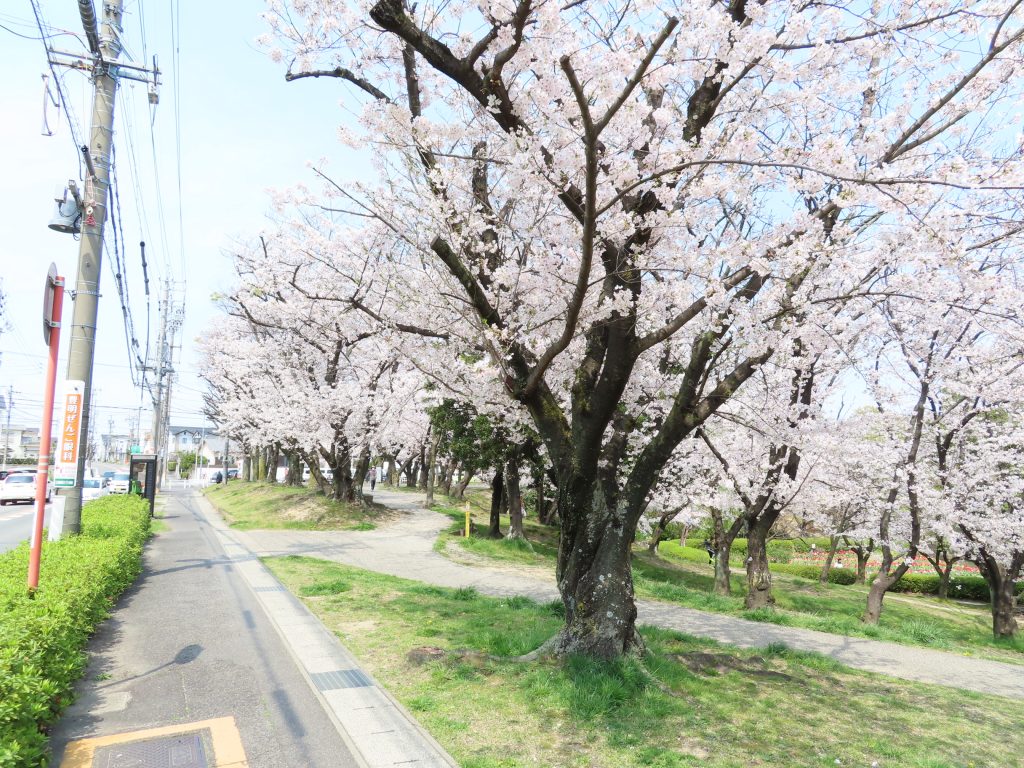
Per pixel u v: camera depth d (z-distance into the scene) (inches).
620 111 225.0
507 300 281.4
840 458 569.0
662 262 253.6
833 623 432.5
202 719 182.5
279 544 634.8
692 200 276.4
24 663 156.1
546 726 183.0
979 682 306.3
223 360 1116.5
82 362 393.4
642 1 187.0
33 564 220.2
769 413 474.0
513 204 290.2
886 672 308.8
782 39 205.2
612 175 227.3
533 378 231.3
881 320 413.4
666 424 247.6
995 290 249.3
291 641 262.4
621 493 253.4
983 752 192.9
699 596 510.0
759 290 265.0
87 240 395.9
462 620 314.2
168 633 273.0
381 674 224.7
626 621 238.4
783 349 354.0
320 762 157.9
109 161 406.9
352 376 965.2
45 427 225.6
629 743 174.9
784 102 245.4
